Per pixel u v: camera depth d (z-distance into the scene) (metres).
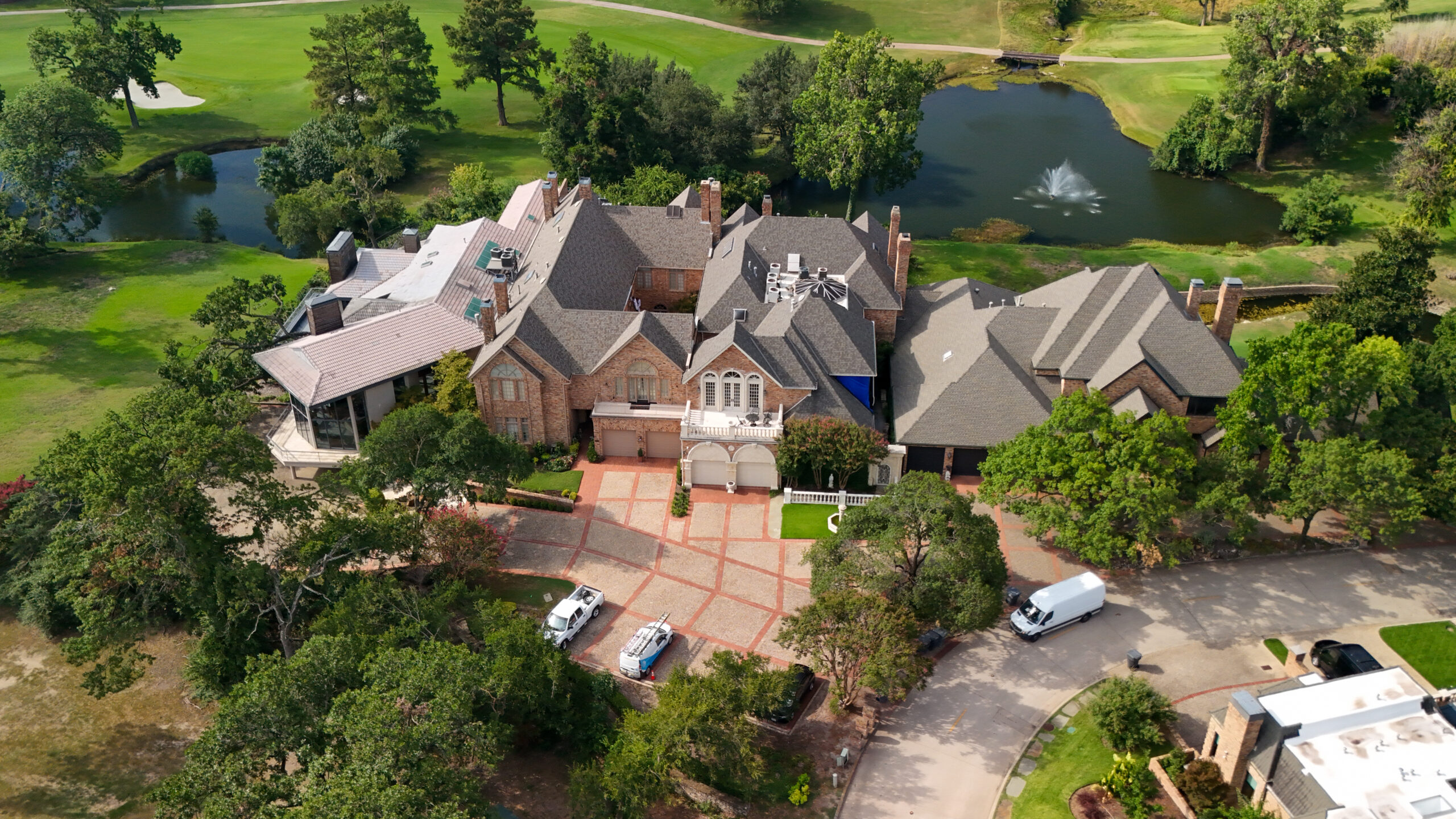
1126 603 67.88
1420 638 64.00
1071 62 190.38
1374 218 130.25
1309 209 124.88
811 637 57.28
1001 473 70.38
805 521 75.69
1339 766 48.84
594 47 190.75
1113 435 67.06
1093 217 135.88
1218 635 65.12
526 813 52.84
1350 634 64.62
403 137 149.50
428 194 143.62
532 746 57.06
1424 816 46.50
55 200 121.38
